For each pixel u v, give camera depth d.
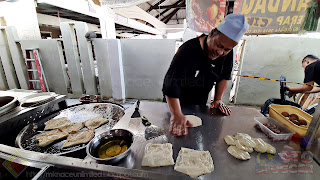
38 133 1.60
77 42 4.61
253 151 1.09
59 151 1.36
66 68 4.95
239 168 0.95
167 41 4.13
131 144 1.08
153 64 4.39
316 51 3.59
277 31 2.18
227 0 1.80
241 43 3.97
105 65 4.50
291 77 3.86
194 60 1.70
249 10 2.19
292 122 1.28
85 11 4.85
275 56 3.79
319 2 1.78
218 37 1.38
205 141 1.23
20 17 4.49
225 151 1.11
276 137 1.21
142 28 8.71
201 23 2.47
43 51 4.66
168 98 1.65
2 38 4.62
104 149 1.15
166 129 1.39
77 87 4.92
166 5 8.49
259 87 4.07
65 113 2.06
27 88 5.09
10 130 1.48
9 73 4.96
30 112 1.69
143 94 4.78
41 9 4.97
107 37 4.69
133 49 4.34
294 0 1.97
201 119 1.57
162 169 0.96
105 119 1.85
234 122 1.51
